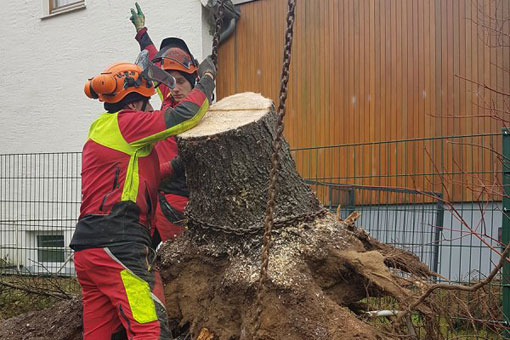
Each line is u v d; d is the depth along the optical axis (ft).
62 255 26.68
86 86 9.23
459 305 11.63
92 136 8.81
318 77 23.18
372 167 21.83
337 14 22.85
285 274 9.00
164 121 8.69
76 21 28.30
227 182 9.49
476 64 20.06
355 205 20.83
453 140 20.18
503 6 19.60
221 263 9.86
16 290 17.24
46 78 29.17
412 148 21.03
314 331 8.46
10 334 10.87
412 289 10.01
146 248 8.63
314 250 9.52
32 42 29.58
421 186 20.47
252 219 9.62
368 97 22.13
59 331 10.50
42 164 28.78
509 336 12.30
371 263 9.34
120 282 8.25
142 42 13.26
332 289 9.76
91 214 8.51
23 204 28.40
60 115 28.78
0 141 30.37
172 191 11.25
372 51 22.09
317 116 23.16
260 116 9.53
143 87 9.32
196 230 10.18
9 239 28.04
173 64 11.18
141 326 8.14
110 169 8.55
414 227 17.83
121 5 26.96
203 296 9.94
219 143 9.21
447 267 18.80
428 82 20.94
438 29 20.80
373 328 8.79
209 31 24.81
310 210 10.09
